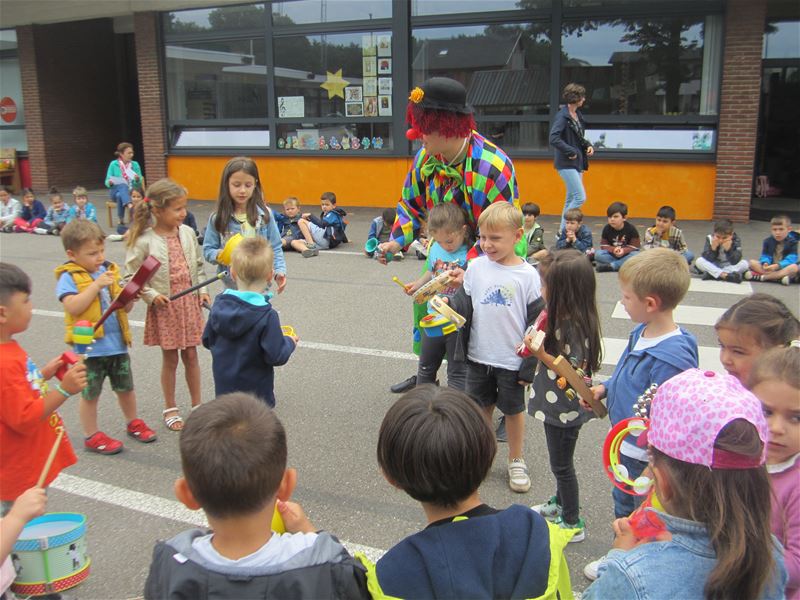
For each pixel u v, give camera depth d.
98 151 18.80
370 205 13.79
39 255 10.53
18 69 17.36
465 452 1.75
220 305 3.70
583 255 3.15
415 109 4.13
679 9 11.23
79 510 3.65
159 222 4.46
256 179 4.68
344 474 3.99
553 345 3.15
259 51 14.13
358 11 13.20
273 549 1.75
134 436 4.47
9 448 2.90
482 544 1.72
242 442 1.70
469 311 3.83
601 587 1.63
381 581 1.73
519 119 12.51
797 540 1.87
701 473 1.52
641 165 11.81
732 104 11.13
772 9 12.66
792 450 1.91
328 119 13.82
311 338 6.40
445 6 12.60
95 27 18.44
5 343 2.90
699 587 1.52
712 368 5.52
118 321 4.25
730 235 8.25
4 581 2.32
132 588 3.02
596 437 4.45
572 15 11.80
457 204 4.33
